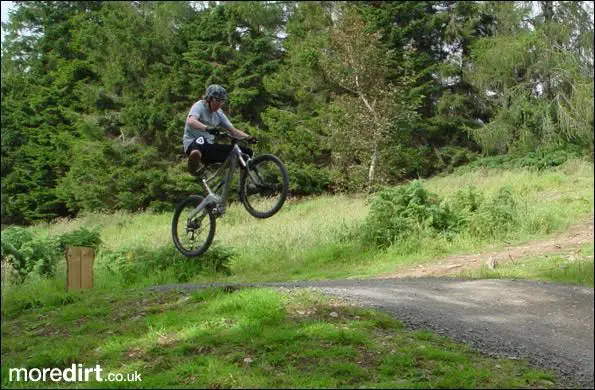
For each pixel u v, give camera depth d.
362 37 26.19
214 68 31.41
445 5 31.27
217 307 7.69
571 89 28.81
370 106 26.33
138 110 31.66
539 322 7.63
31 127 37.28
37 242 13.70
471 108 31.34
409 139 29.50
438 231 14.93
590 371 6.18
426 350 6.26
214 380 5.70
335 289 8.81
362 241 15.04
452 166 30.16
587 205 16.50
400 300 8.38
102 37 34.53
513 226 14.89
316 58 28.61
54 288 11.78
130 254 14.22
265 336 6.55
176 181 29.50
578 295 8.85
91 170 31.05
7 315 9.50
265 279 13.00
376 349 6.31
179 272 13.52
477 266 12.02
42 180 35.09
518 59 27.81
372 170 25.61
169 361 6.28
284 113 29.45
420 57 29.69
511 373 5.98
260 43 31.77
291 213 22.91
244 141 8.30
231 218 22.20
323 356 6.10
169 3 34.53
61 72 36.78
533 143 28.03
